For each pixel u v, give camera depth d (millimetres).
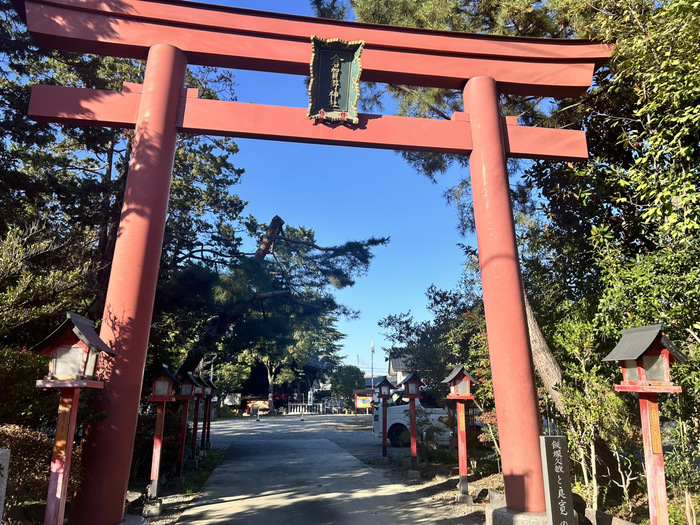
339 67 6973
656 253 5402
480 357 9672
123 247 5684
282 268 15562
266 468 10805
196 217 14930
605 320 5977
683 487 5047
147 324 5641
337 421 28672
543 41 7496
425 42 7273
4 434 4316
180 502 7469
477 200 6805
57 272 5414
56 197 9742
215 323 14164
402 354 12422
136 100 6379
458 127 7062
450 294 12141
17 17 9055
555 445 4805
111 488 4965
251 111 6637
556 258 8648
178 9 6680
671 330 5172
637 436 6152
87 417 4918
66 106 6195
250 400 40094
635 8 6059
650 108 5824
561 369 7895
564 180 8773
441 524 6102
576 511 5801
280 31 6926
